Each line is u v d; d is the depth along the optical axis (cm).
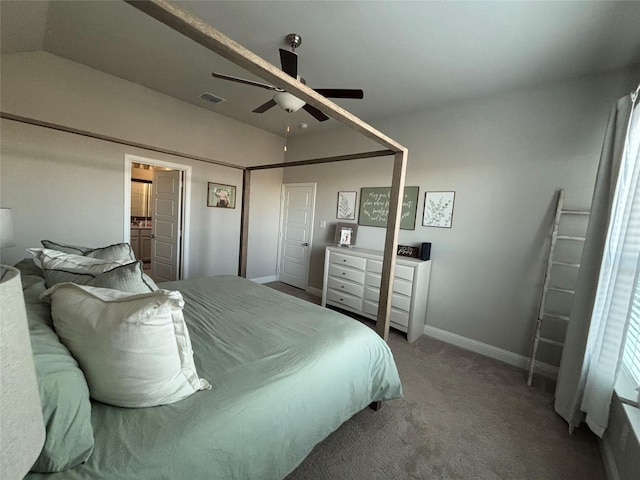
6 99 263
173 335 103
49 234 295
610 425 168
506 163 285
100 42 251
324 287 409
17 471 40
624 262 166
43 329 96
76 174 306
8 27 216
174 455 86
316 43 226
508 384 243
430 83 278
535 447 174
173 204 418
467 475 152
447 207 324
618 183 174
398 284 327
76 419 78
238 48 92
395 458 160
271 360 138
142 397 96
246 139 463
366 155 227
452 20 190
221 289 253
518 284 280
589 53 213
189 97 367
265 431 111
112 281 121
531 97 270
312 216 479
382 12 187
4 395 38
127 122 337
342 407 150
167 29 228
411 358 282
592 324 183
